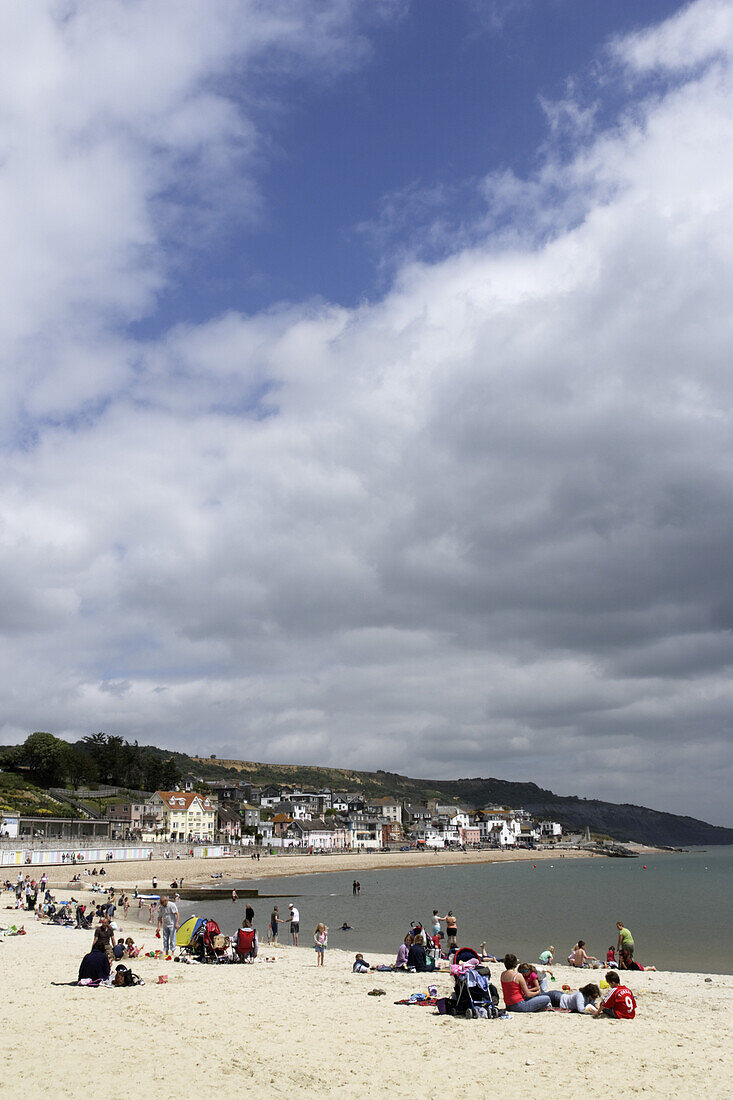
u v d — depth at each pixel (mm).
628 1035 19469
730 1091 14797
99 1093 13289
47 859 113812
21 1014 19297
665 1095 14445
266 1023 19625
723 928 61250
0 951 33406
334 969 32469
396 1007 22641
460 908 78438
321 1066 15820
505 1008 22875
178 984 25484
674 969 41562
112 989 23578
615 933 57594
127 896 77625
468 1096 14172
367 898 90625
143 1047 16516
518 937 54688
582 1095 14359
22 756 182125
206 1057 16000
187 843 153375
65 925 47281
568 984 30078
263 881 119562
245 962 33312
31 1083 13664
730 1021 22875
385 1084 14750
